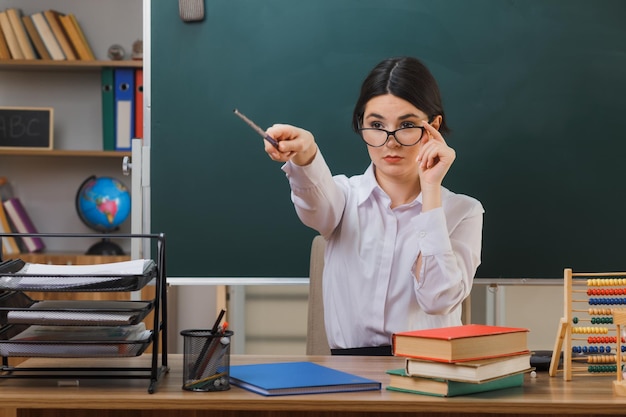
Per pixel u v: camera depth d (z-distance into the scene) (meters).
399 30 2.79
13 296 1.55
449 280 1.85
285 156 1.73
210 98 2.81
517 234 2.78
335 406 1.37
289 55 2.80
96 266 1.49
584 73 2.79
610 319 1.65
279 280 2.81
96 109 4.07
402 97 2.05
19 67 3.94
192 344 1.44
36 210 4.07
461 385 1.41
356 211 2.12
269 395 1.39
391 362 1.75
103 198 3.88
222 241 2.82
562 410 1.37
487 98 2.79
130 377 1.49
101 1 4.03
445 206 2.07
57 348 1.46
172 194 2.82
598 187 2.79
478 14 2.78
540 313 3.42
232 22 2.80
